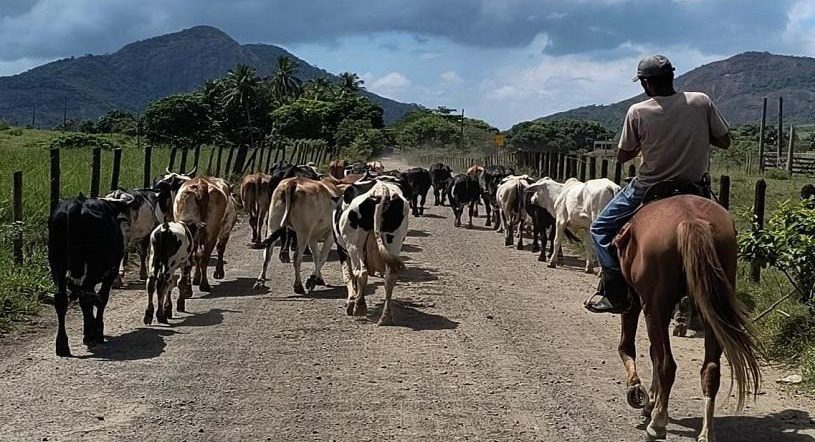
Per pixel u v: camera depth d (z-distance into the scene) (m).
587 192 14.62
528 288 13.32
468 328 10.32
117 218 9.95
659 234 5.89
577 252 17.67
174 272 10.71
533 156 35.06
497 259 16.69
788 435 6.65
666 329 5.93
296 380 8.05
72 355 8.91
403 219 10.70
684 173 6.70
